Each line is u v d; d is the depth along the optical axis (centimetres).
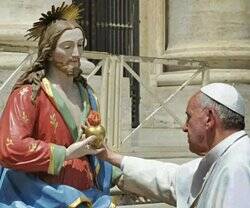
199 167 501
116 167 583
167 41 1491
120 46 1500
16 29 1073
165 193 572
